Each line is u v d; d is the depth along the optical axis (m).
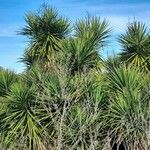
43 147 9.73
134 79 10.12
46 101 10.03
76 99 9.81
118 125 9.32
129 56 11.70
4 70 11.14
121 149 9.64
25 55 12.27
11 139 9.75
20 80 10.91
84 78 10.12
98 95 9.80
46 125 9.77
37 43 12.16
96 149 9.09
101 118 9.65
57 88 9.86
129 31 11.84
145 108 9.41
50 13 12.42
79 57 10.79
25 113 10.01
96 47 11.17
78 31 11.64
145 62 11.57
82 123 9.29
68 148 9.11
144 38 11.65
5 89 10.73
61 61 10.41
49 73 10.40
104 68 10.86
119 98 9.65
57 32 12.32
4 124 9.98
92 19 11.63
